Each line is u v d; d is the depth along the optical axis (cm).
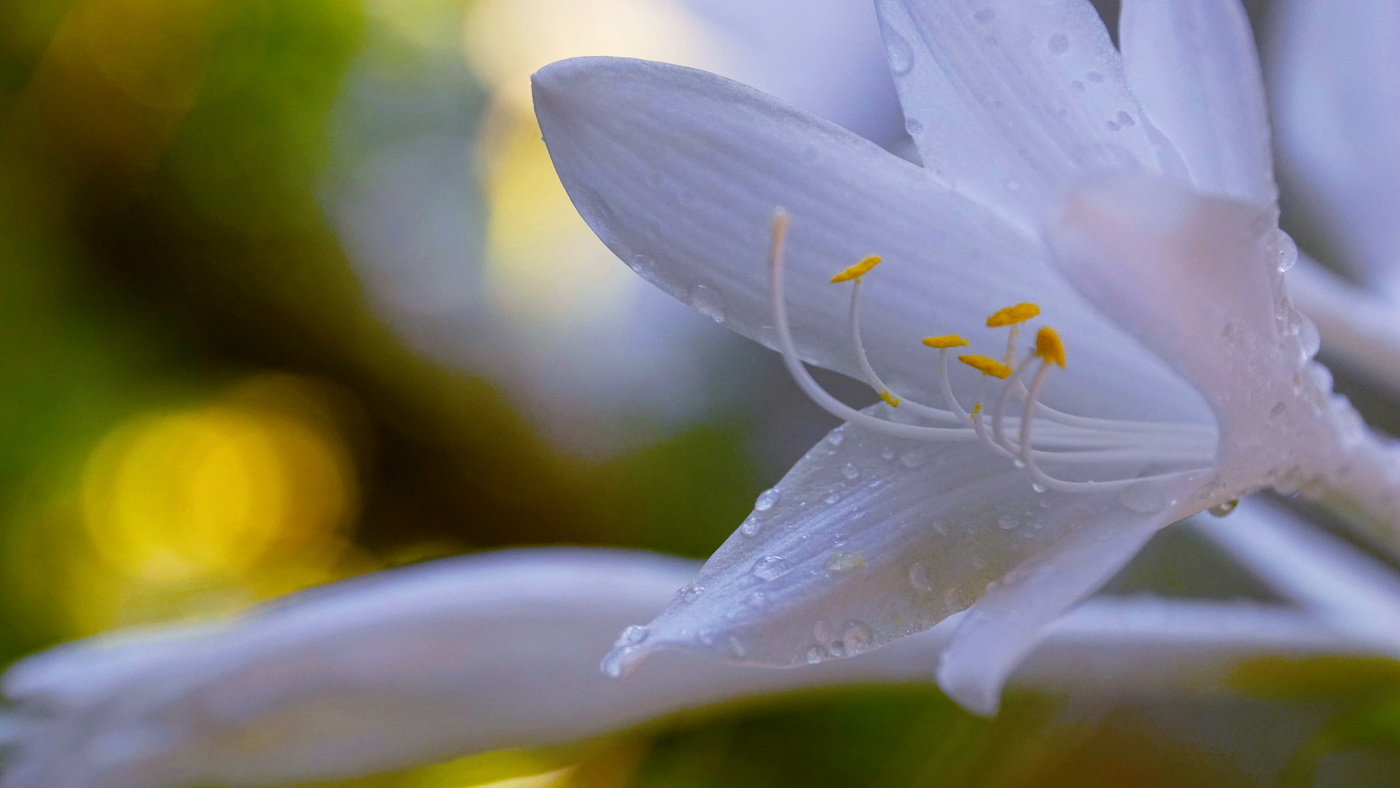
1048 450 30
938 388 31
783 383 67
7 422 67
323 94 72
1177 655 34
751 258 30
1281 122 37
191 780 34
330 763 35
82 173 71
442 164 75
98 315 72
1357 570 35
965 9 29
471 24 74
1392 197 36
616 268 74
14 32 69
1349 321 35
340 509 74
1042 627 28
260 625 35
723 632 29
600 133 30
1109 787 47
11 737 35
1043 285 30
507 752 36
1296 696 35
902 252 30
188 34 70
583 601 34
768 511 30
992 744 36
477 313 74
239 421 74
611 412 71
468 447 72
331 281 72
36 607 66
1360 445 30
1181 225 28
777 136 30
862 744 40
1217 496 30
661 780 39
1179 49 29
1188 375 28
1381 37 35
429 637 34
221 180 72
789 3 73
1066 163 29
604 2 74
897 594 29
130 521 70
